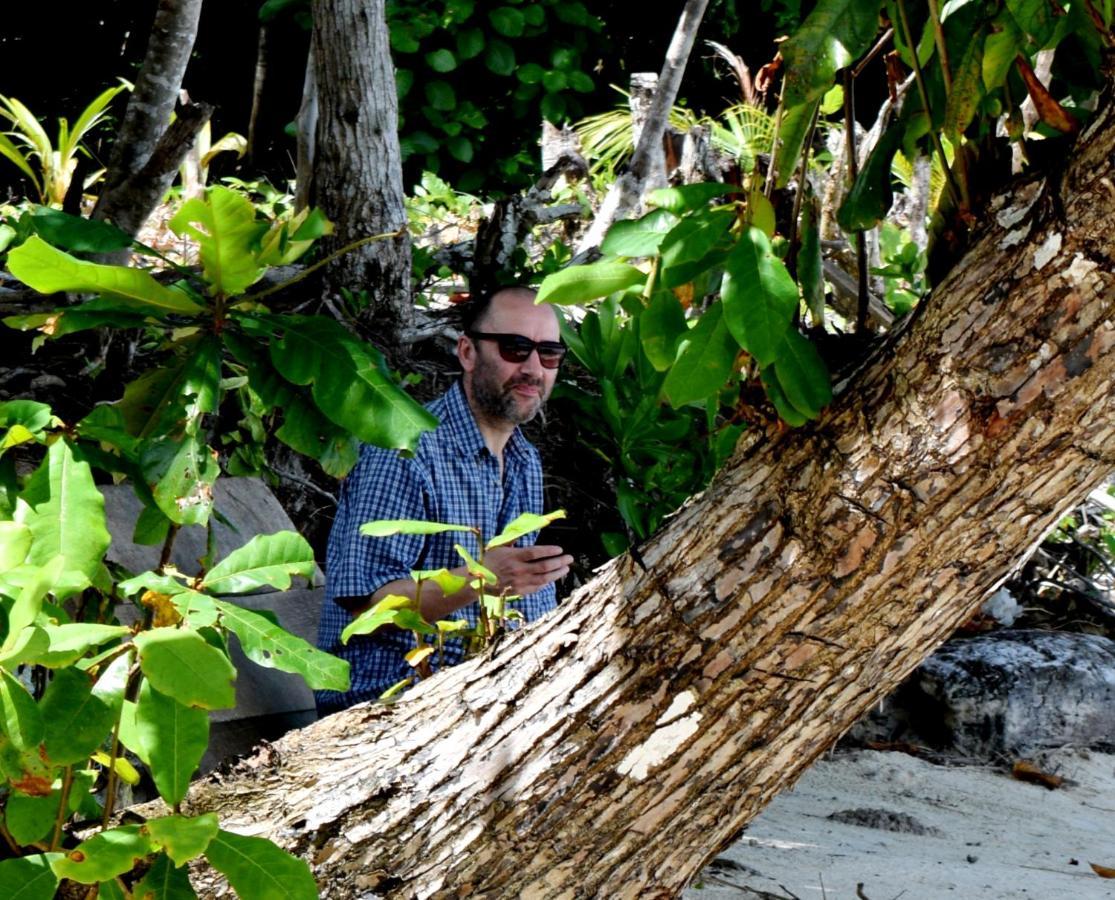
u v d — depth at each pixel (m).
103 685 2.95
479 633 3.96
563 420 9.04
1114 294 2.63
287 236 3.33
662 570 3.07
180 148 6.77
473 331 5.81
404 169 17.69
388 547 5.36
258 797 3.38
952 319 2.79
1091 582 10.55
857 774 8.02
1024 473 2.77
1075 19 3.26
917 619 2.97
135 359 8.16
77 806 3.09
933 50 3.38
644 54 19.45
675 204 3.22
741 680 3.00
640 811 3.11
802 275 3.31
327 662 3.17
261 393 3.35
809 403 2.86
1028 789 8.09
